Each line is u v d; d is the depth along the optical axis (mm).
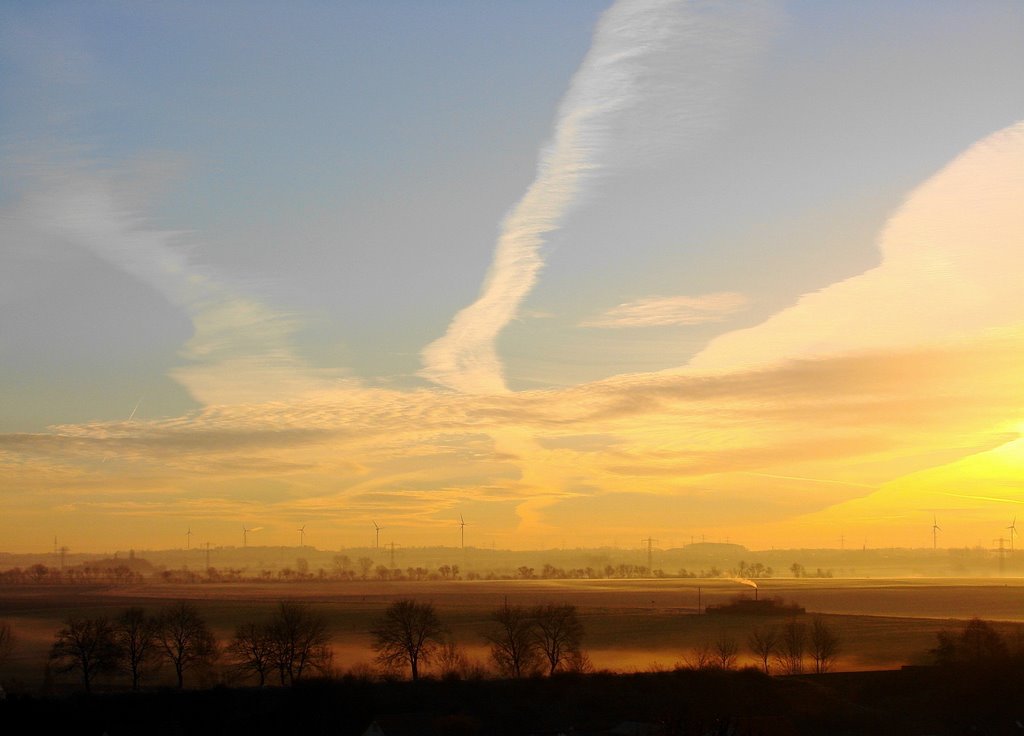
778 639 183000
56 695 131625
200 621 161125
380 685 133000
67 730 114312
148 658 146875
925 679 133500
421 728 108812
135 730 114250
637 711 118938
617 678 135000
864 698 127688
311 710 120500
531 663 148000
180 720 118375
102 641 141625
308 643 146125
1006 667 132000
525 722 116000
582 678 134625
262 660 143875
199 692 129625
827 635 161875
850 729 113688
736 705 120250
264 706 123938
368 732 109562
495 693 128500
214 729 115125
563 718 117750
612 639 196500
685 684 130750
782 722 107562
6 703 122062
